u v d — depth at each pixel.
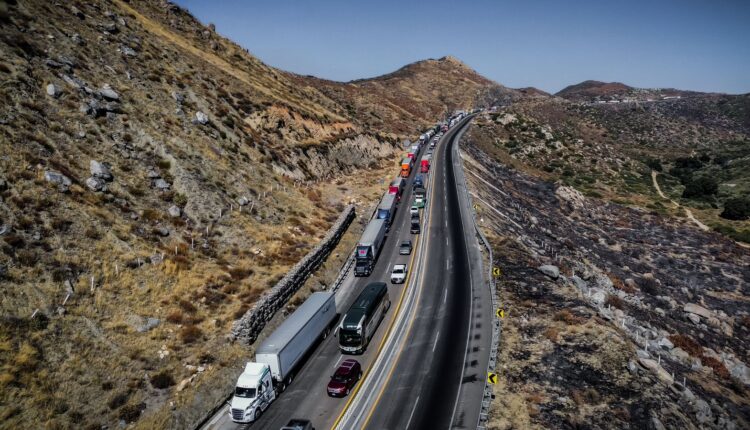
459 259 53.84
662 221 102.75
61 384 26.12
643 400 29.75
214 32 111.88
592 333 37.00
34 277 30.41
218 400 29.81
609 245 85.12
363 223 64.12
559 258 64.44
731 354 49.41
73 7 63.16
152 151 50.12
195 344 33.00
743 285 70.50
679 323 53.72
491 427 27.31
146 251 38.81
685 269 76.31
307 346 34.47
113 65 58.56
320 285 46.28
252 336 34.91
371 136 110.31
